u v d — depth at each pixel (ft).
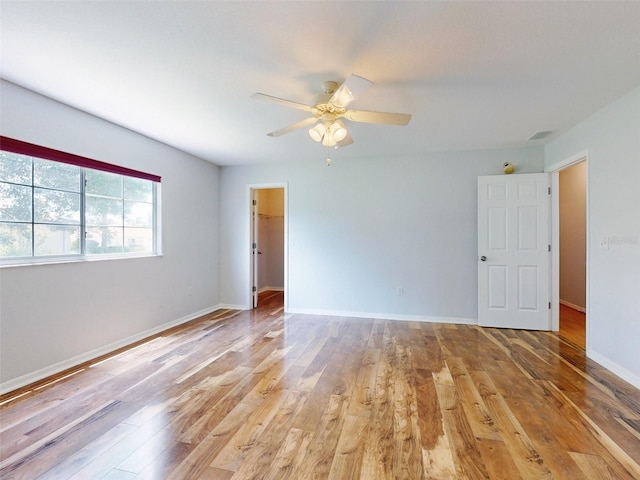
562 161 11.56
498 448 5.68
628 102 8.23
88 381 8.27
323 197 15.53
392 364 9.43
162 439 5.93
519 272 13.00
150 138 12.10
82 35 5.91
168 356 10.02
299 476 5.05
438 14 5.30
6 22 5.52
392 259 14.71
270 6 5.13
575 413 6.79
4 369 7.70
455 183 13.98
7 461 5.33
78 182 9.76
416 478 5.00
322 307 15.58
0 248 7.82
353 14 5.31
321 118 7.88
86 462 5.33
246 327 13.30
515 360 9.72
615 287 8.73
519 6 5.10
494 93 8.21
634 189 8.04
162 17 5.41
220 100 8.71
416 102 8.78
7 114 7.71
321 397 7.49
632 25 5.53
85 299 9.66
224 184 16.84
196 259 14.98
